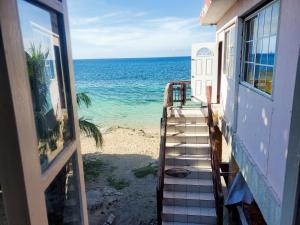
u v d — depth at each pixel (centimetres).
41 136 191
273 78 378
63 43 241
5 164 132
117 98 3847
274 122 371
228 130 695
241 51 588
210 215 632
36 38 191
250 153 499
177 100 1042
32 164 147
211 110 800
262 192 406
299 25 294
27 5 177
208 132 798
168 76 6109
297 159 277
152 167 1254
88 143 1678
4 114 126
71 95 254
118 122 2466
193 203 665
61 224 228
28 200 141
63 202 233
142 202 927
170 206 674
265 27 437
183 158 745
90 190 1015
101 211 866
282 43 347
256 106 464
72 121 257
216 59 899
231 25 674
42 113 197
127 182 1101
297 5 300
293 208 283
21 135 134
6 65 124
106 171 1227
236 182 680
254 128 473
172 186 695
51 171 185
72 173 261
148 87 4719
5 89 125
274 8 394
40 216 158
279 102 354
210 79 940
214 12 731
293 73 309
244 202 659
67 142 246
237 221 692
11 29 131
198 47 938
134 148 1565
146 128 2197
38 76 194
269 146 392
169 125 816
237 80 606
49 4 203
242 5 532
